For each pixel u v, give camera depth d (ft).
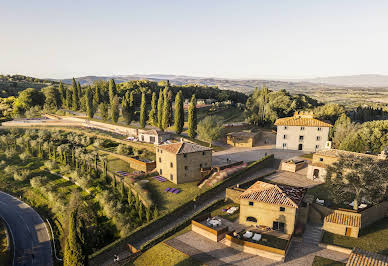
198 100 545.85
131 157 246.88
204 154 205.77
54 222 192.95
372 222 134.92
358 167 133.69
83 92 521.65
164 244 125.08
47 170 261.44
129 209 178.09
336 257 109.09
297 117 269.44
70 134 342.85
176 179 194.39
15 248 165.48
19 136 355.36
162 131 309.01
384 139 246.06
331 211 130.93
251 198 131.75
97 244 156.04
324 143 250.57
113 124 364.99
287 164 205.16
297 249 115.03
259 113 416.05
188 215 157.07
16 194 233.55
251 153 256.73
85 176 232.12
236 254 114.21
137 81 652.07
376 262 95.30
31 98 501.56
